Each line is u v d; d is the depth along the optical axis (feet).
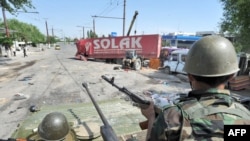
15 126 21.04
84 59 95.71
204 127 3.21
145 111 6.07
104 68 70.03
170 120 3.45
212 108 3.41
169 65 60.03
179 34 124.26
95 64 82.33
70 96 32.81
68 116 10.71
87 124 9.20
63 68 68.13
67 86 40.32
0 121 22.40
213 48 3.71
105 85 41.55
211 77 3.65
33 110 11.56
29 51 181.88
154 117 5.73
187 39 115.75
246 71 42.96
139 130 9.31
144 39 76.69
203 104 3.51
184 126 3.29
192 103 3.57
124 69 68.28
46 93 34.71
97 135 8.29
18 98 31.45
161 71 66.39
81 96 32.81
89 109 11.97
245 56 42.60
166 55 76.48
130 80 48.49
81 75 54.19
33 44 274.57
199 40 4.05
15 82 44.47
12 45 122.83
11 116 23.91
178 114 3.48
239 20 49.37
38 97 32.17
